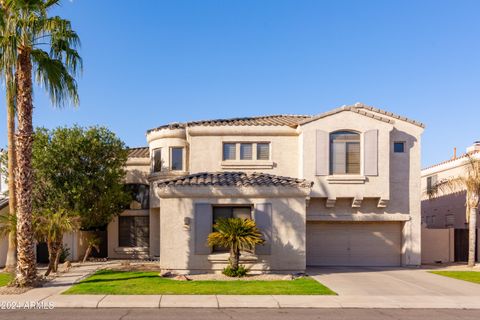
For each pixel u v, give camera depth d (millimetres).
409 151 20250
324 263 20328
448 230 22688
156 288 12891
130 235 23828
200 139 21203
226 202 16141
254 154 21062
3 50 12859
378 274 17094
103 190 20812
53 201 19969
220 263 15852
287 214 16109
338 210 19953
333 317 9938
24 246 13289
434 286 14148
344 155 19547
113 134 21969
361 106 20719
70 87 14664
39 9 13141
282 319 9688
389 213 19938
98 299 11391
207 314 10094
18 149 13352
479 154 24000
